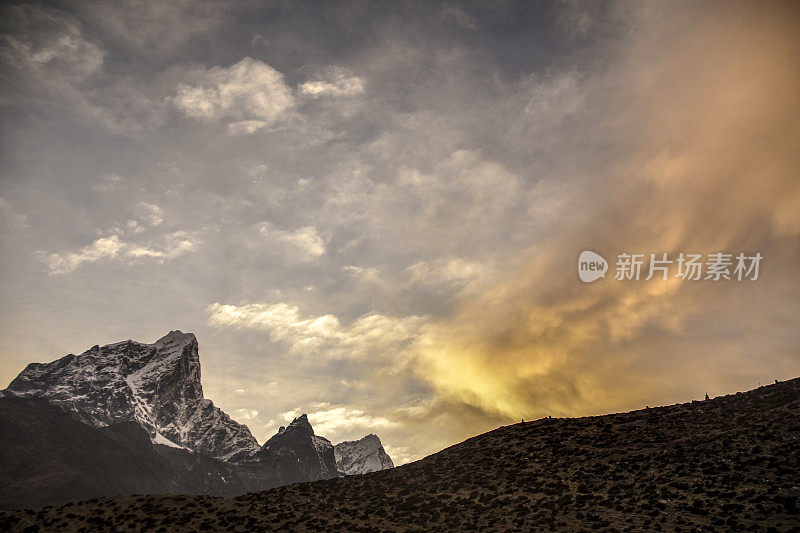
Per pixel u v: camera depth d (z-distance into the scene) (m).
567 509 45.16
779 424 51.16
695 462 48.62
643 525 40.78
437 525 45.56
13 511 49.44
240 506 52.59
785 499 40.19
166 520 47.47
